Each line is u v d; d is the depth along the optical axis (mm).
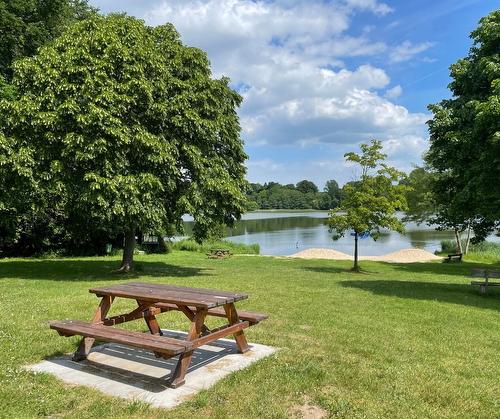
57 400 4469
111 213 15047
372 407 4461
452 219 17391
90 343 5793
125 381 5031
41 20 25531
